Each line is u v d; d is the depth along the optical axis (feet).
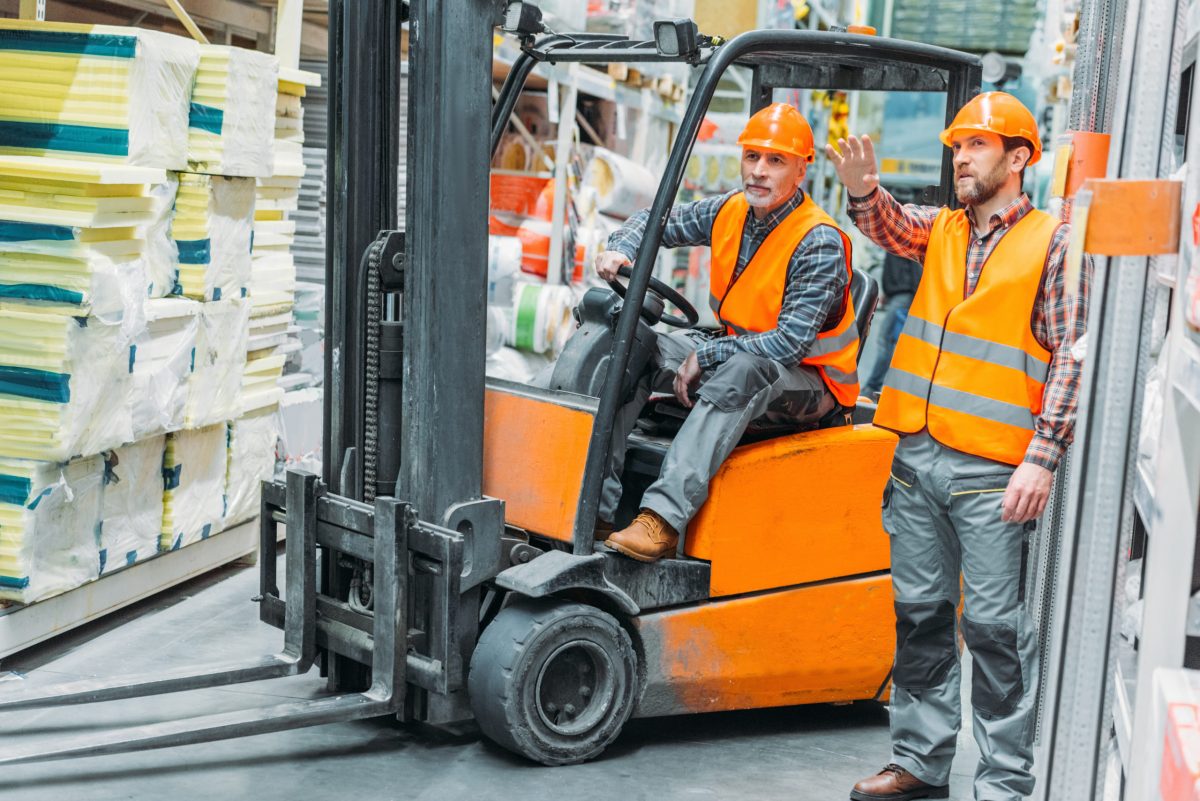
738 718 13.56
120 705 12.42
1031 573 12.48
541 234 25.04
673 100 29.94
